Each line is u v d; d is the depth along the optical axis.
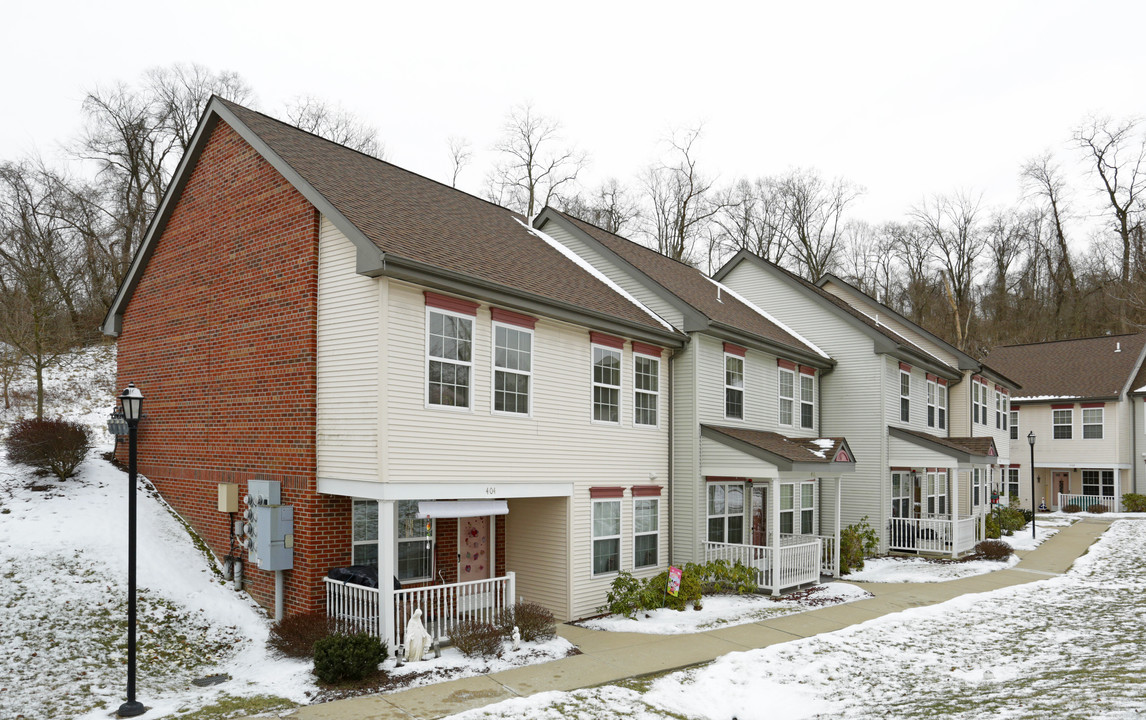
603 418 16.91
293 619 12.20
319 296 13.26
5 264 32.31
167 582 13.68
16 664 10.77
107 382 30.61
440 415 12.91
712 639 13.54
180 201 16.62
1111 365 41.28
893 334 28.41
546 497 15.67
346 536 13.34
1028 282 61.91
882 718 8.98
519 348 14.72
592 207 52.88
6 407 25.81
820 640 13.11
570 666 11.75
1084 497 40.25
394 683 10.70
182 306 16.36
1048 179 60.94
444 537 15.35
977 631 13.77
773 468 17.78
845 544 21.27
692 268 28.05
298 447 13.14
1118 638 12.60
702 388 19.19
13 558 13.43
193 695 10.27
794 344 23.59
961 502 30.20
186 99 43.19
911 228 64.88
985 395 33.56
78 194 37.97
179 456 16.22
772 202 56.34
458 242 15.04
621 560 17.08
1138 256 55.34
